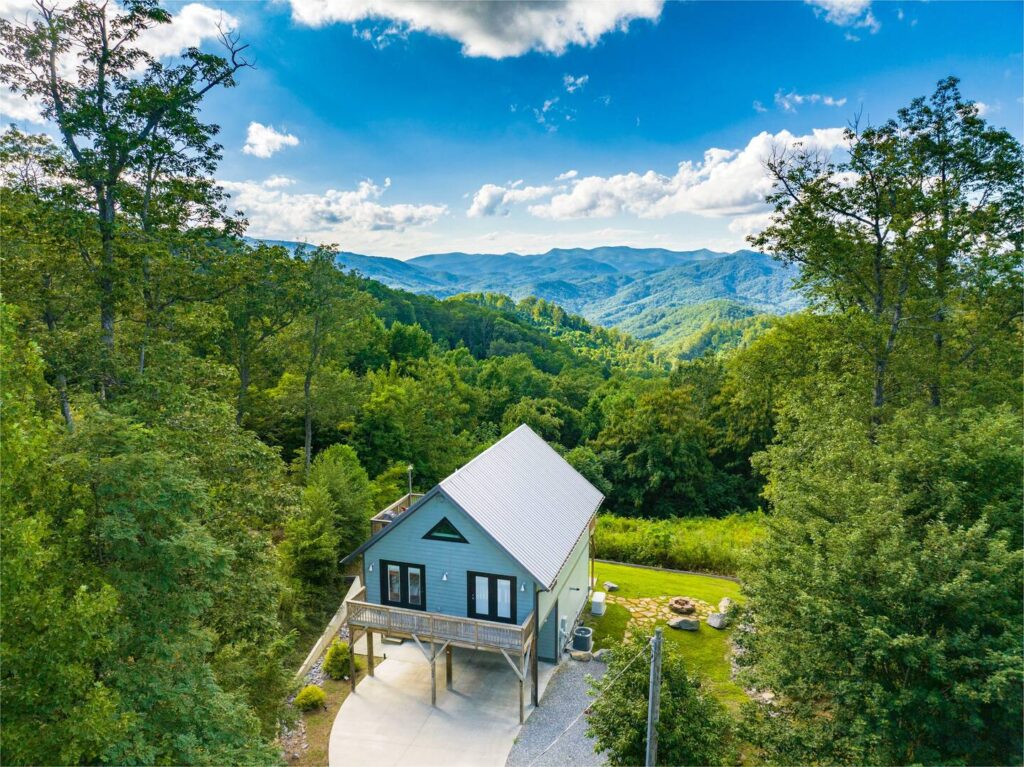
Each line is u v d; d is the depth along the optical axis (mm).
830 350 27438
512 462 24641
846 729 12016
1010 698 10867
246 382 35406
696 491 47438
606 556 33688
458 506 19406
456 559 20172
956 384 25281
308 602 24703
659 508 47188
